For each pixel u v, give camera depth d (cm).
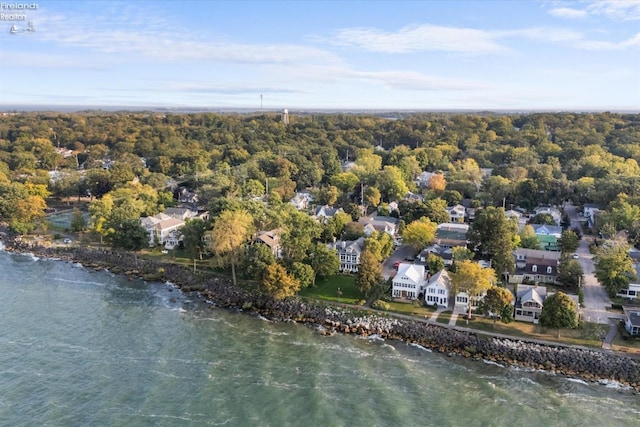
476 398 6888
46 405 6519
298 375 7406
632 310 8569
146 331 8819
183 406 6562
